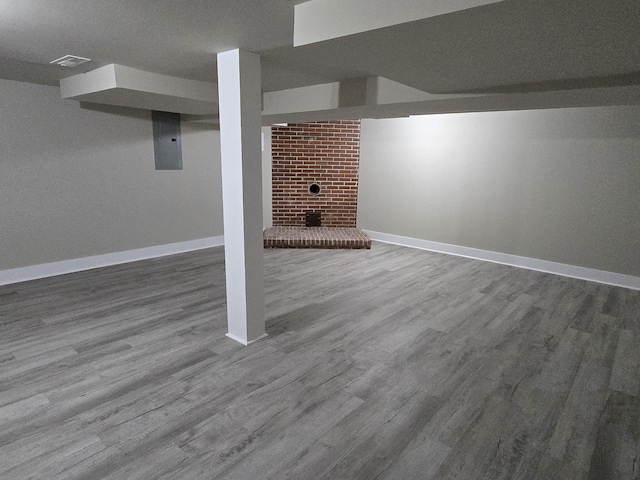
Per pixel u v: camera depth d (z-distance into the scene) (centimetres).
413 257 470
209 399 188
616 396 195
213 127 489
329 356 231
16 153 343
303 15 157
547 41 149
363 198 570
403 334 261
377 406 185
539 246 418
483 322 281
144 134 427
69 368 213
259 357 228
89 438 161
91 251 402
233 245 238
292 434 165
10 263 351
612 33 138
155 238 453
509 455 156
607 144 365
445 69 199
